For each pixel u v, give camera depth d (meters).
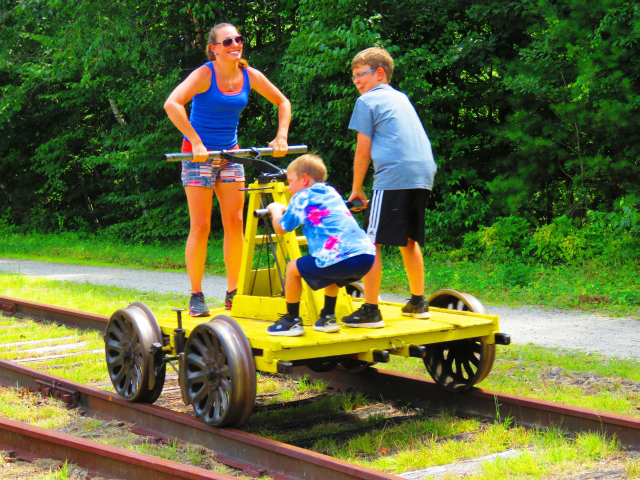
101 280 12.62
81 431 4.48
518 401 4.50
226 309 5.45
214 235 19.14
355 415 4.88
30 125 24.28
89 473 3.69
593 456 3.78
